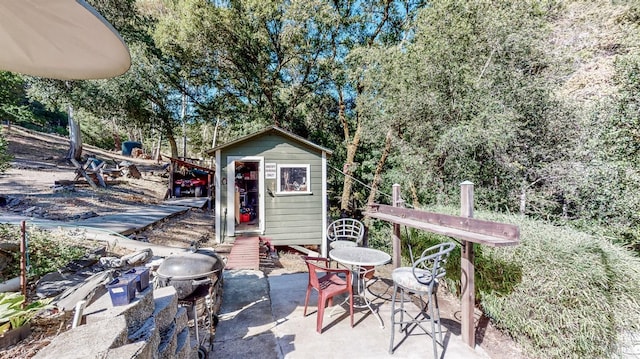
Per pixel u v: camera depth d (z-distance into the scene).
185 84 13.71
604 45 6.84
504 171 6.23
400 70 7.00
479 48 6.23
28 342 1.86
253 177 8.16
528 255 2.98
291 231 7.50
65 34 1.20
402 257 5.37
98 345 1.22
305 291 4.16
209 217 9.20
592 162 5.48
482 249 3.56
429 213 3.58
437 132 6.65
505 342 3.15
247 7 10.88
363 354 2.75
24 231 2.45
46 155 13.61
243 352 2.74
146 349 1.47
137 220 6.37
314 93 13.08
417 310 3.72
